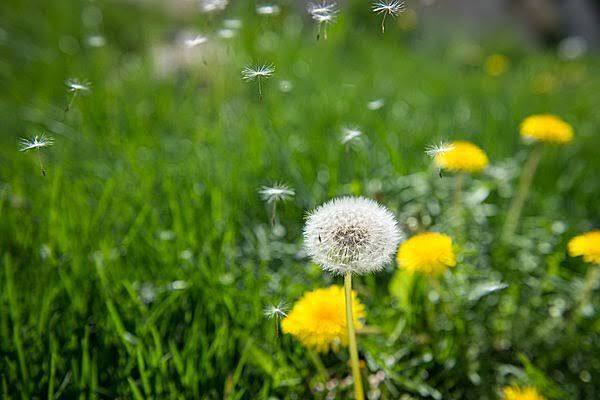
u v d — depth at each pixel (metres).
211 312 0.58
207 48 0.91
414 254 0.55
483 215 0.71
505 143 0.92
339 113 0.90
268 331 0.58
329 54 1.15
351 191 0.68
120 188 0.71
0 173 0.74
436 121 0.99
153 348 0.55
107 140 0.81
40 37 1.14
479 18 1.87
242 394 0.53
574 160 0.93
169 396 0.52
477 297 0.60
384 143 0.79
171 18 1.26
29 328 0.56
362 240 0.45
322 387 0.56
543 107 1.16
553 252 0.70
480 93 1.20
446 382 0.57
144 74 1.00
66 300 0.58
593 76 1.57
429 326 0.60
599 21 2.14
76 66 1.04
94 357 0.54
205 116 0.89
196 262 0.62
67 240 0.62
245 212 0.71
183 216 0.68
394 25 1.40
